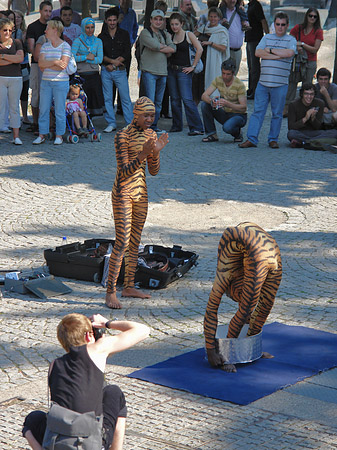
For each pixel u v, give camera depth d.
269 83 14.70
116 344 4.02
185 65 16.16
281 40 14.55
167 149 14.94
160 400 5.42
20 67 15.02
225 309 7.34
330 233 9.77
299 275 8.23
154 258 8.56
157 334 6.74
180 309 7.38
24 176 12.88
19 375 5.92
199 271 8.51
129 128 7.45
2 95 14.98
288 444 4.76
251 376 5.81
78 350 3.92
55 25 14.67
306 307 7.34
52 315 7.27
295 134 15.07
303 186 12.23
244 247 5.78
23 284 7.86
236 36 19.30
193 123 16.45
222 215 10.64
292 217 10.54
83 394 3.83
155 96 16.38
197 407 5.31
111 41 16.14
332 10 28.17
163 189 12.06
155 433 4.93
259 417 5.14
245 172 13.14
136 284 8.12
